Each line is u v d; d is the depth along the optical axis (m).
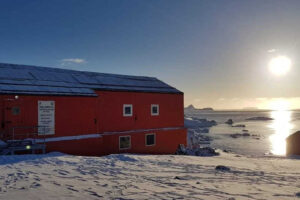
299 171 12.75
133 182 7.96
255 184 8.42
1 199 5.66
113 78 25.80
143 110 24.20
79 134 19.59
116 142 21.83
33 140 16.66
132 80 26.95
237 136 90.88
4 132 16.19
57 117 18.52
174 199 5.92
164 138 25.36
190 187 7.42
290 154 32.59
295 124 164.62
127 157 14.30
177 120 26.94
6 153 14.55
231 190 7.19
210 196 6.33
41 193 6.19
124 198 5.89
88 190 6.62
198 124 149.75
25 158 12.98
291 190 7.48
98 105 21.27
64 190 6.55
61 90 19.30
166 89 27.11
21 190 6.48
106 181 8.02
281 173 11.51
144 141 23.80
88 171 9.93
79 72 24.95
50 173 9.27
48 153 16.23
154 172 10.31
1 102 16.14
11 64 21.64
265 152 55.06
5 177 8.37
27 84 18.41
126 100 23.08
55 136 18.33
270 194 6.81
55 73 22.59
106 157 14.31
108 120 21.75
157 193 6.48
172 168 11.69
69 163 11.84
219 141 76.19
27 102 17.20
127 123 22.97
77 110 19.62
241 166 14.06
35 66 22.83
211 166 13.00
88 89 21.05
